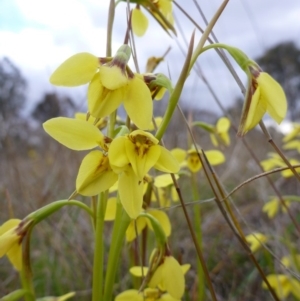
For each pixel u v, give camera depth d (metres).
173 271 0.08
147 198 0.11
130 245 0.11
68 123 0.07
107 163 0.07
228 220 0.10
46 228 0.18
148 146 0.07
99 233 0.09
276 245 0.15
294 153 0.28
